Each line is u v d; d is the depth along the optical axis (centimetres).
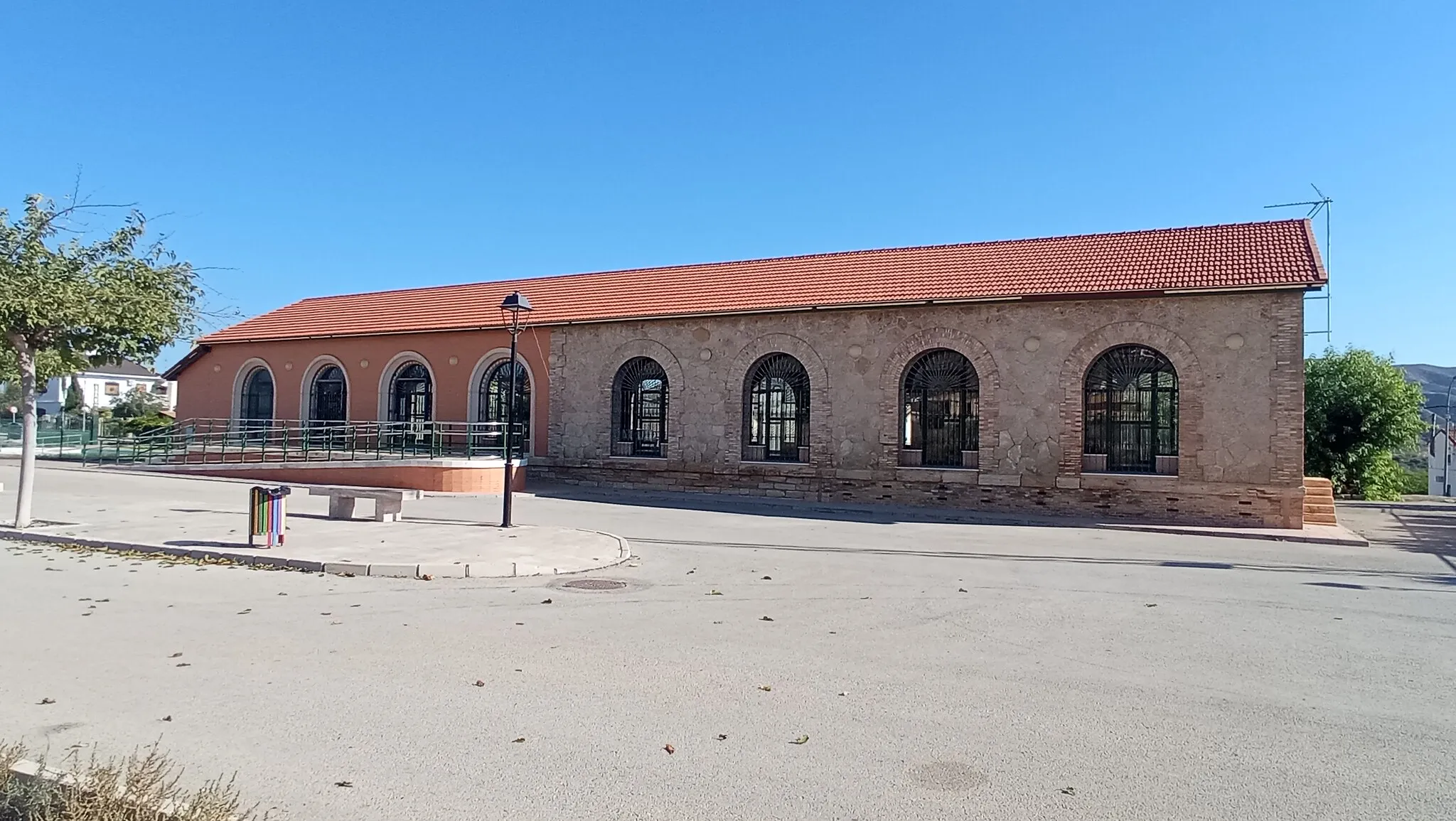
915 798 443
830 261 2541
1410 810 435
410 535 1387
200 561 1148
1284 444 1709
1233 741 528
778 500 2108
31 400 1391
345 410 2809
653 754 495
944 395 2047
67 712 550
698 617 855
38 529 1348
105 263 1390
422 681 627
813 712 571
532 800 433
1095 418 1897
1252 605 955
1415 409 3312
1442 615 912
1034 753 505
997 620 859
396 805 425
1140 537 1594
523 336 2516
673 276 2719
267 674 639
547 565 1127
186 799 385
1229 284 1748
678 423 2292
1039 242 2341
